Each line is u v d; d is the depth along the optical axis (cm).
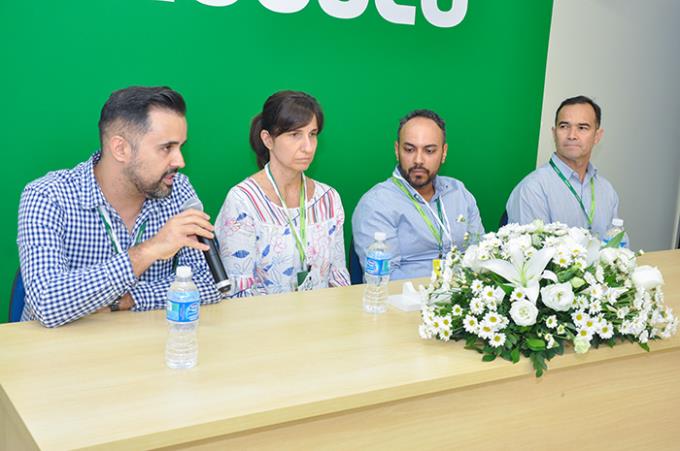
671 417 198
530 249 171
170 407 133
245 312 192
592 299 167
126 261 174
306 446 143
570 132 327
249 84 314
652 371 191
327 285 258
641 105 447
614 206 344
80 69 277
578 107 327
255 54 313
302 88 328
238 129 316
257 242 243
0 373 144
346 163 347
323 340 173
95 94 281
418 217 287
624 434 191
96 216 193
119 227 197
